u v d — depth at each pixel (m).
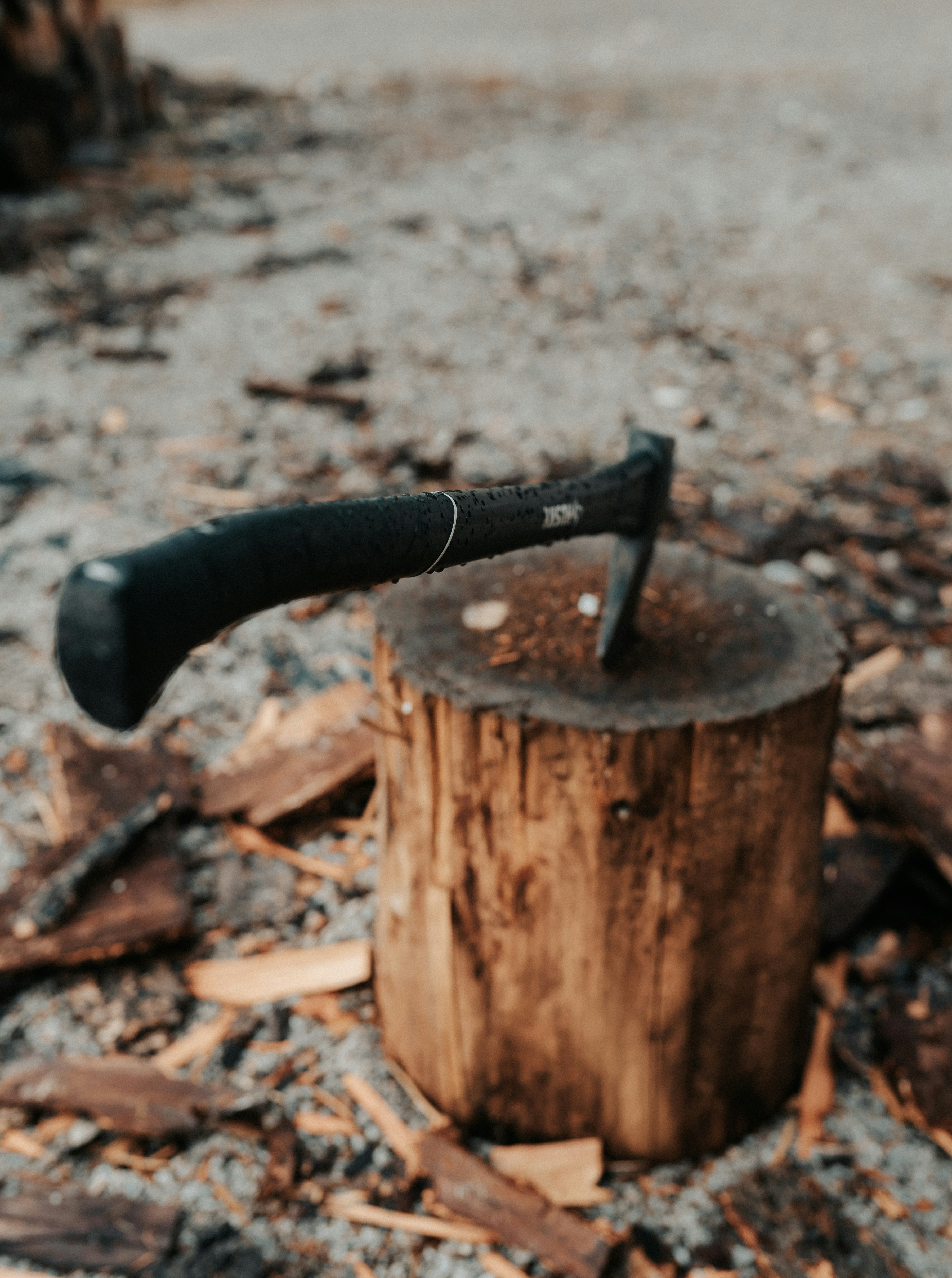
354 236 6.09
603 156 7.67
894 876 2.39
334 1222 1.78
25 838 2.46
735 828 1.62
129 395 4.36
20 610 3.16
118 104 7.73
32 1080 1.92
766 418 4.34
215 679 2.96
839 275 5.66
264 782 2.56
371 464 3.93
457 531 1.01
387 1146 1.90
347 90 9.73
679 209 6.60
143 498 3.69
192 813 2.53
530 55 11.75
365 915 2.33
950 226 6.29
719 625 1.78
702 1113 1.86
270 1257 1.73
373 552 0.90
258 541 0.80
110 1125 1.88
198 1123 1.88
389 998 1.99
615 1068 1.79
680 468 3.97
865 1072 2.07
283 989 2.16
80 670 0.71
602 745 1.52
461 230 6.17
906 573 3.49
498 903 1.70
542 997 1.75
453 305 5.24
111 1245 1.72
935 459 4.08
